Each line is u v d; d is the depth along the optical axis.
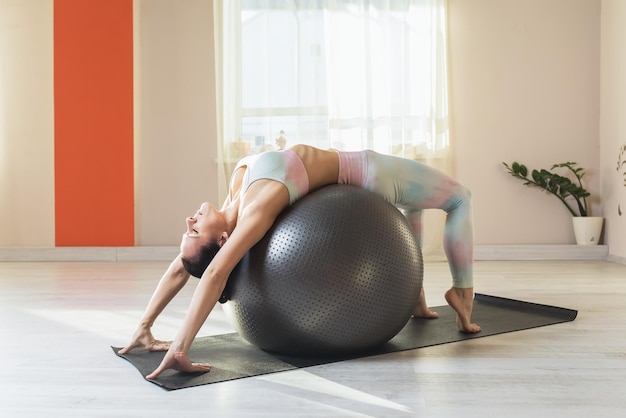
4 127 6.20
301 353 2.21
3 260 5.97
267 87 6.00
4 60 6.20
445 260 5.79
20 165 6.20
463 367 2.11
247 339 2.25
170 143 6.15
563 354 2.28
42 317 3.08
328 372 2.06
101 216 6.02
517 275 4.64
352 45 5.99
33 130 6.21
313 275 2.06
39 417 1.66
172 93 6.14
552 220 6.02
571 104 6.02
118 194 6.02
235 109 6.00
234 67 6.01
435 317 2.91
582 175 5.98
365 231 2.13
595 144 6.00
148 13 6.14
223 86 6.00
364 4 5.95
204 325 2.84
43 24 6.20
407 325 2.76
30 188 6.21
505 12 6.04
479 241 6.06
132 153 6.02
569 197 6.00
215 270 2.04
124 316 3.10
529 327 2.72
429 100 5.98
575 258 5.76
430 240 5.82
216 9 6.01
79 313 3.19
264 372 2.05
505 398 1.79
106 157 6.02
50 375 2.06
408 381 1.96
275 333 2.14
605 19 5.84
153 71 6.15
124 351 2.32
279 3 5.99
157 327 2.83
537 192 6.02
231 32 6.00
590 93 6.01
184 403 1.76
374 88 6.02
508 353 2.30
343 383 1.94
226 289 2.20
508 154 6.05
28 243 6.22
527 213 6.03
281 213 2.19
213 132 6.14
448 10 6.05
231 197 2.36
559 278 4.44
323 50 6.00
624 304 3.33
